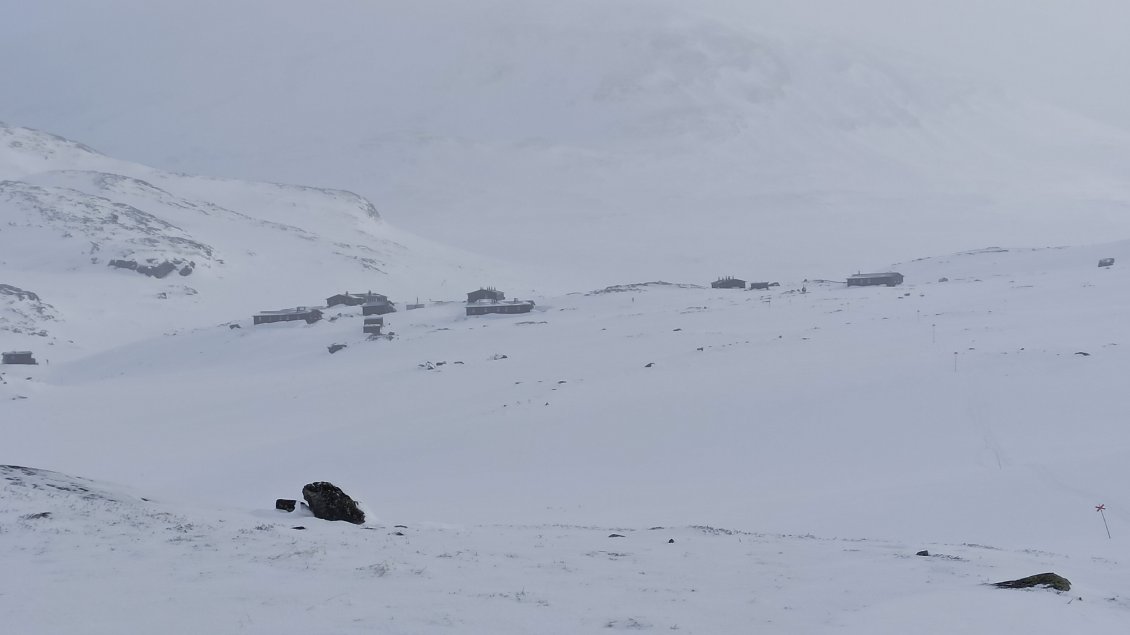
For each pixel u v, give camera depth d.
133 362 174.75
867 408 75.81
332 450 84.06
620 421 81.00
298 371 149.50
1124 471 50.56
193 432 104.38
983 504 46.91
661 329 142.50
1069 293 127.75
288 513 30.11
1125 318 103.00
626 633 17.17
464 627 17.03
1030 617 17.69
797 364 97.69
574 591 20.31
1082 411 68.00
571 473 68.19
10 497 26.23
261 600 18.38
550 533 30.02
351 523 29.45
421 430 87.75
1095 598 19.81
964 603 18.77
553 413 86.94
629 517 49.72
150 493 31.58
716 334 129.88
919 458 62.19
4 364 179.25
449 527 30.95
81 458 92.25
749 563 24.22
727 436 73.50
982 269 186.25
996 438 64.38
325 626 16.78
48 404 126.06
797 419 75.25
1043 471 52.41
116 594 18.52
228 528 25.33
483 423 86.56
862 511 47.41
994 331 103.69
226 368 161.12
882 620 17.73
